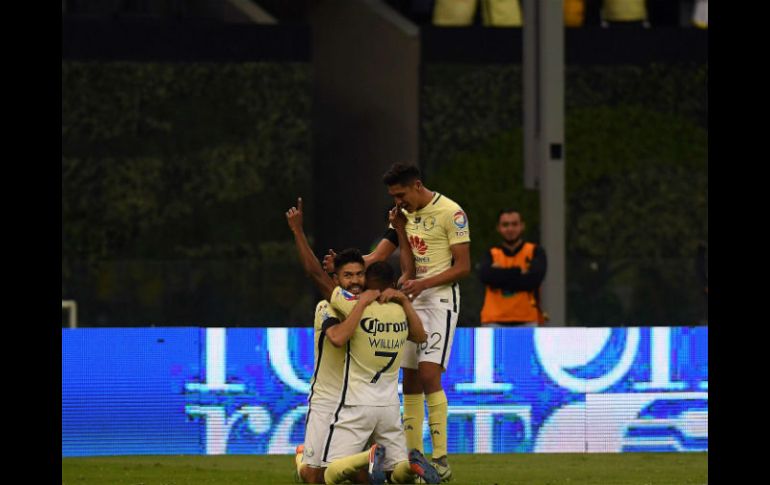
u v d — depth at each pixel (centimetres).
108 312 6575
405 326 2723
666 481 2919
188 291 6619
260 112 6731
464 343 3588
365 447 2769
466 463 3328
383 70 7019
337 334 2655
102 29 6619
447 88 6806
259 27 6731
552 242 4734
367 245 7112
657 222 6894
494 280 3994
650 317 6831
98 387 3488
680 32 6956
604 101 6894
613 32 6919
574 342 3622
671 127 6925
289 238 6719
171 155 6656
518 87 6825
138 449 3506
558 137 4759
